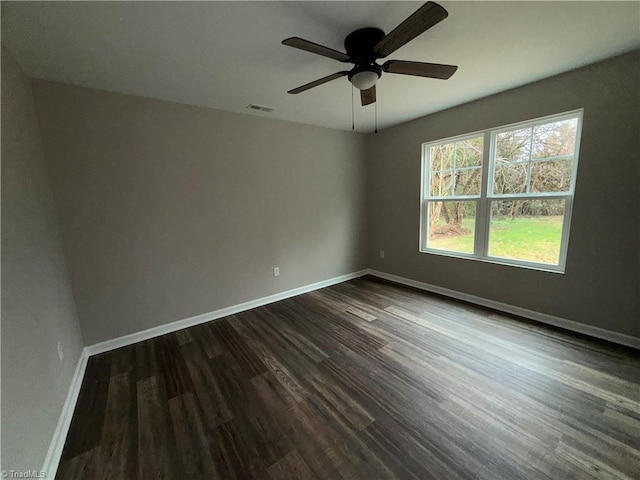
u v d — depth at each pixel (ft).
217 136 9.73
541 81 8.20
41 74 6.61
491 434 4.92
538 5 4.83
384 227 14.25
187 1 4.40
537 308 9.18
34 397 4.33
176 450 4.84
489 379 6.38
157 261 8.92
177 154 8.98
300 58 6.35
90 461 4.68
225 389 6.36
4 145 4.65
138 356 7.84
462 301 11.12
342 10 4.77
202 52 6.00
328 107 9.82
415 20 4.03
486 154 9.96
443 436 4.92
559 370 6.59
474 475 4.22
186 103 9.00
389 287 13.20
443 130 10.99
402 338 8.35
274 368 7.09
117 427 5.37
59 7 4.39
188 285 9.58
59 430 5.04
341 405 5.75
